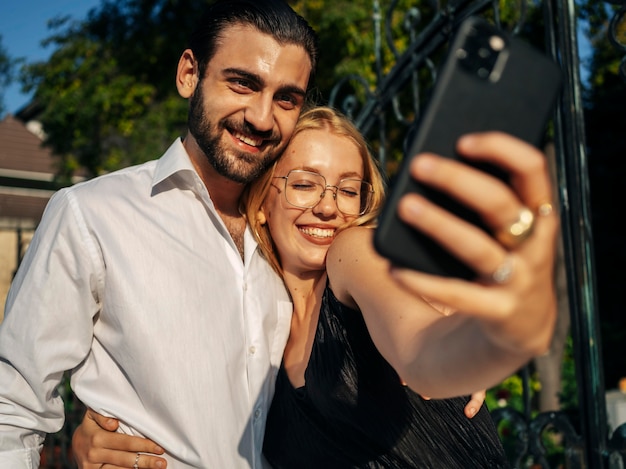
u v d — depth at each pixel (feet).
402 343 3.66
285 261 6.30
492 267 2.25
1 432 5.72
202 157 6.24
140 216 5.94
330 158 6.11
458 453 5.34
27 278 5.86
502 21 19.71
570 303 7.72
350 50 22.09
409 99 21.58
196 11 25.26
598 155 27.25
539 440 8.00
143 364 5.65
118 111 26.55
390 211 2.38
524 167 2.17
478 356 2.85
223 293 5.97
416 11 10.41
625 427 7.23
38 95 28.04
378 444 5.24
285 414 5.74
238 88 5.83
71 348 5.83
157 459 5.59
